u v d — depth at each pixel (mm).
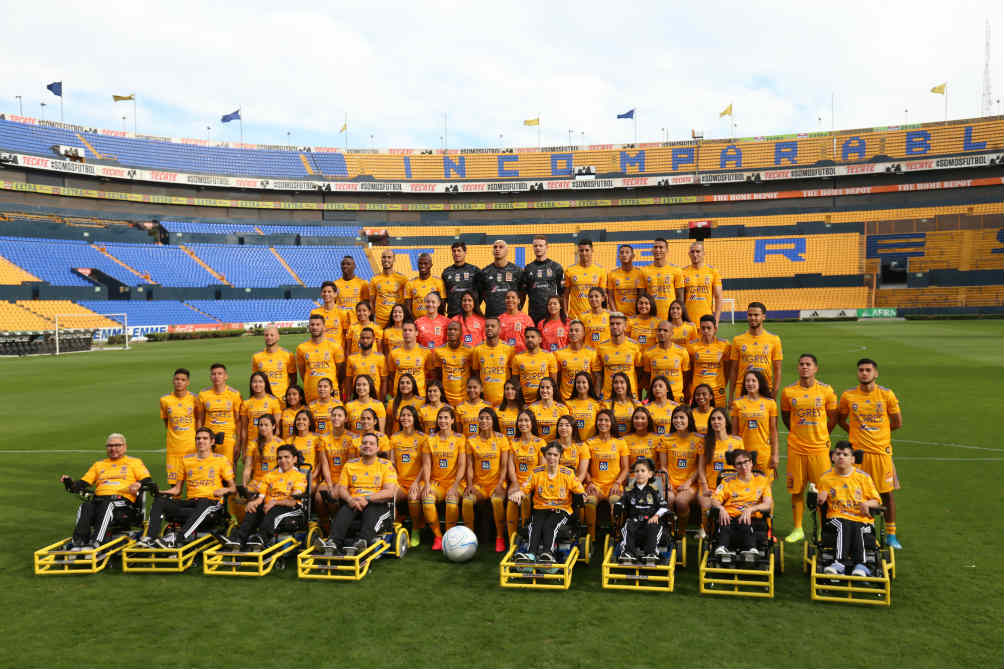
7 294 48156
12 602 6957
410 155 78125
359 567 7664
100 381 26125
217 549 8312
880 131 71188
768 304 63469
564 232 72062
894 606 6637
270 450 8867
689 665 5523
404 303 11844
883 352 31688
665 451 8812
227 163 71875
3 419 17797
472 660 5641
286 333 57375
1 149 57656
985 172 66688
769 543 7457
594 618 6500
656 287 11195
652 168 76125
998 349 32562
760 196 70938
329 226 71875
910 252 64375
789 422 8945
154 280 57969
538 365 9773
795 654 5707
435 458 9000
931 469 11688
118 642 6020
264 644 5965
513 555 7836
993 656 5625
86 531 8133
